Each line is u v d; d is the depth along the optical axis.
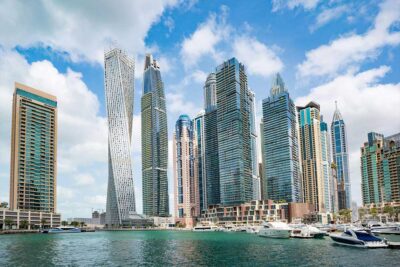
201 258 94.25
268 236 179.88
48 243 161.62
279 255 97.25
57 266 84.12
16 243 161.75
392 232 173.25
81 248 132.25
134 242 166.50
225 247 125.50
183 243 152.38
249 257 94.25
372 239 109.69
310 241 142.25
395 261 80.62
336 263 80.19
